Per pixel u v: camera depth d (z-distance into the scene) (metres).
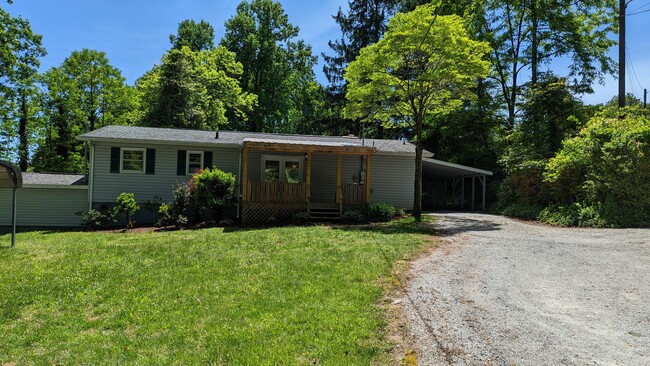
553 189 13.98
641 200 11.67
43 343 4.55
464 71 14.50
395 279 6.41
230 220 14.70
